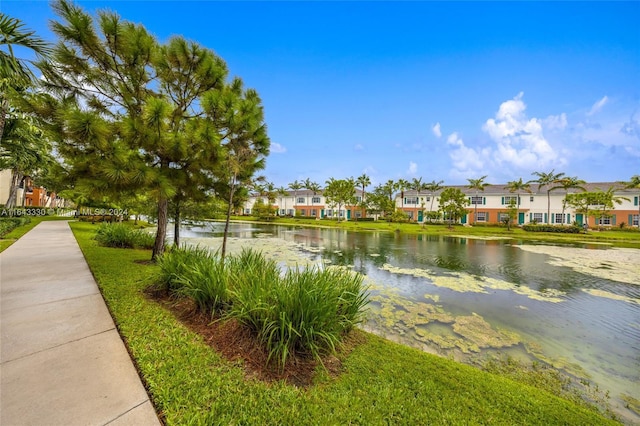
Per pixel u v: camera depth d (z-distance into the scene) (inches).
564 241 755.4
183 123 212.4
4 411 67.0
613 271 366.0
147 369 88.4
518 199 1282.0
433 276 322.3
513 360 143.4
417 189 1638.8
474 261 426.3
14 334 107.9
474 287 278.7
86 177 171.5
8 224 442.9
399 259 433.7
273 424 70.6
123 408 71.4
